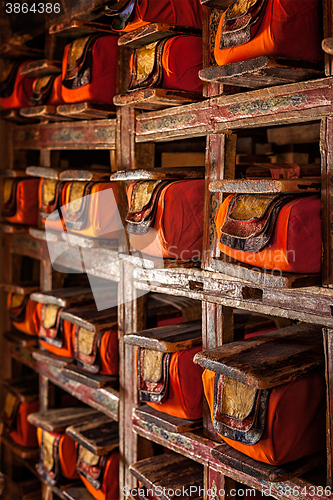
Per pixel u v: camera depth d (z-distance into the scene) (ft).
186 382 4.79
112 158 5.76
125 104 4.97
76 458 6.45
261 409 3.77
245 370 3.75
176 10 4.66
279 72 3.67
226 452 4.21
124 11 4.72
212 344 4.72
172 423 4.91
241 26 3.75
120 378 5.82
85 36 5.72
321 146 3.62
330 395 3.70
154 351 4.99
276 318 5.36
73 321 5.90
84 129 6.14
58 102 6.19
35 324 6.84
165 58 4.62
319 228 3.65
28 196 6.63
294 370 3.80
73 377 6.08
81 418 6.75
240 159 6.14
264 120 4.03
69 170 5.69
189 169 4.95
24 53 6.52
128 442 5.78
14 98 6.73
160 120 5.09
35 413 6.93
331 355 3.66
